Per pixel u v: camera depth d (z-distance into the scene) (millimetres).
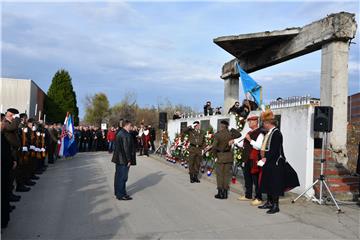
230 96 17688
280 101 10938
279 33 12336
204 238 5828
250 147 8711
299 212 7660
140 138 22188
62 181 11422
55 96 42031
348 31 10266
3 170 5863
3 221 5957
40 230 6129
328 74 10609
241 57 16297
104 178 12133
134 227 6395
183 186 11023
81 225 6469
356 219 7129
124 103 54656
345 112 10414
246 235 6008
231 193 9945
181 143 16594
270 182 7582
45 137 13742
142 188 10430
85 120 59906
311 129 9359
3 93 26672
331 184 9312
